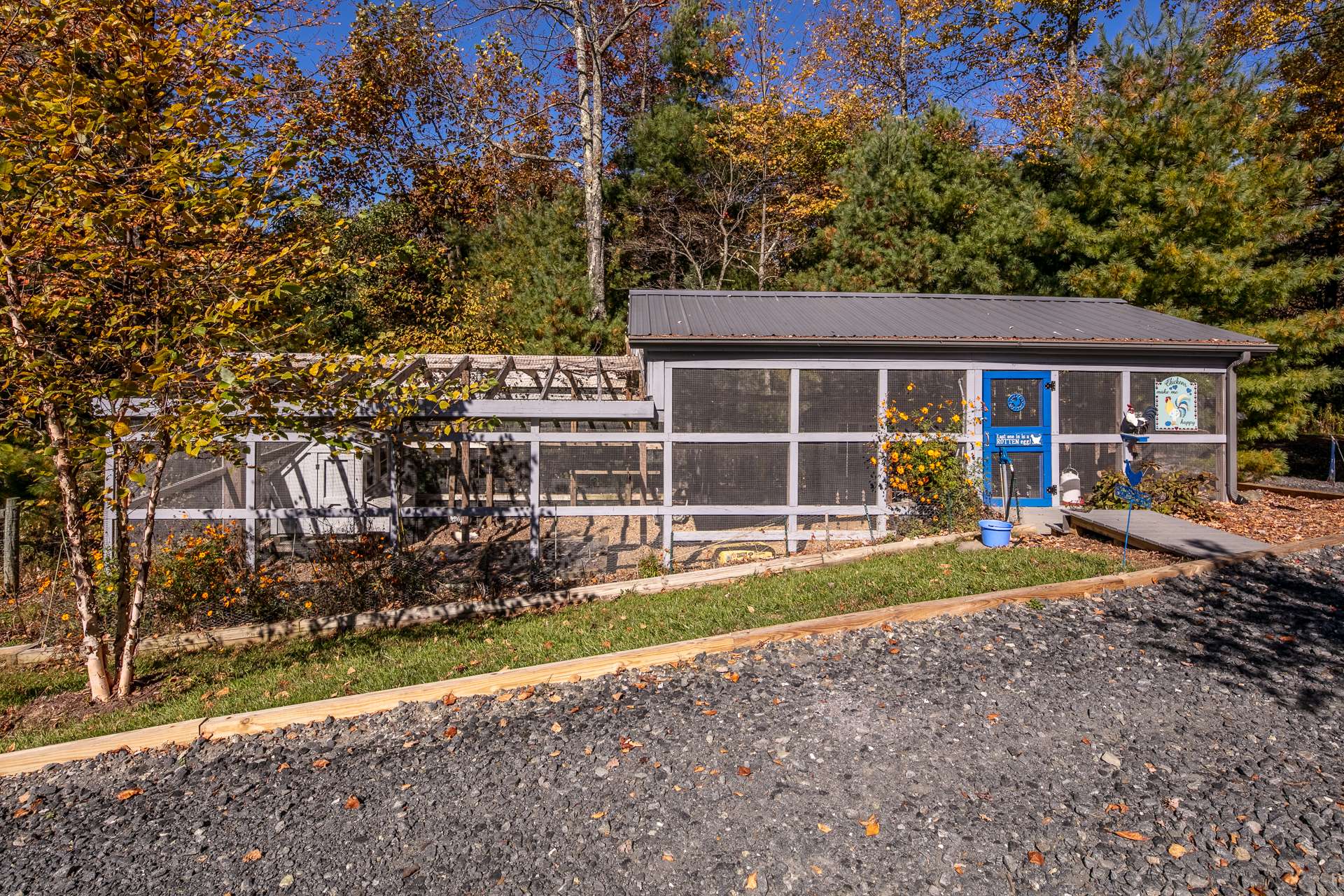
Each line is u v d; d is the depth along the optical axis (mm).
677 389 9453
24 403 4730
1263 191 12953
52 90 4516
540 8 18938
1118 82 14398
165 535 8039
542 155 21766
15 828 3877
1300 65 18484
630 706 4836
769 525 9586
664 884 3234
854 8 23578
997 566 7641
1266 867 3193
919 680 5035
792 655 5516
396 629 7223
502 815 3752
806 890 3180
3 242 4445
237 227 5047
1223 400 10633
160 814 3924
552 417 8789
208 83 5133
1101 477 10195
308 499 10109
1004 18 22719
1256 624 5871
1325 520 9547
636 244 21984
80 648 6621
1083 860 3291
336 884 3303
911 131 17812
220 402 4668
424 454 8938
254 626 7109
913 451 9484
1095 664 5230
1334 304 19703
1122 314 11523
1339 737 4188
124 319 4723
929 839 3459
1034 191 16188
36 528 9516
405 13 18234
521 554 8906
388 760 4363
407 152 20609
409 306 20094
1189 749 4125
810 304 11523
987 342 9555
